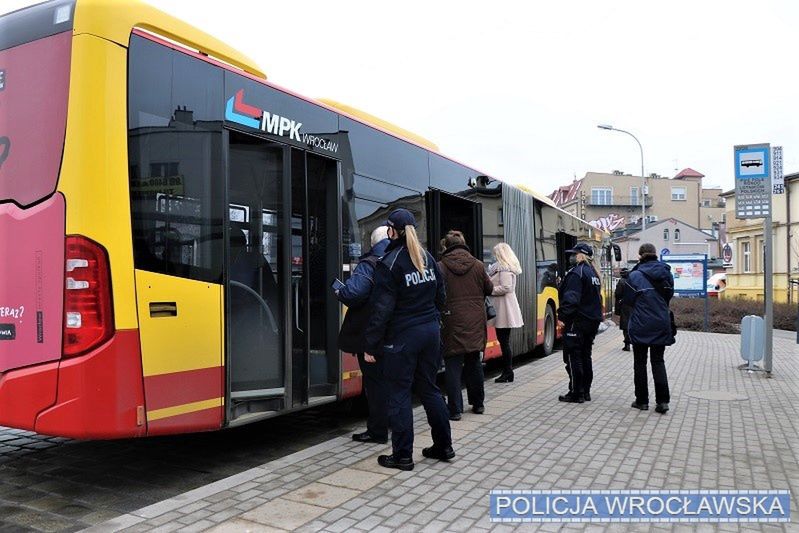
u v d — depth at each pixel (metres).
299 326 5.86
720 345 15.59
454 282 6.91
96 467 5.39
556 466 5.31
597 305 8.02
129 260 4.26
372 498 4.51
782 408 7.79
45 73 4.34
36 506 4.45
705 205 100.19
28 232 4.32
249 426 6.95
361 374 6.73
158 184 4.49
